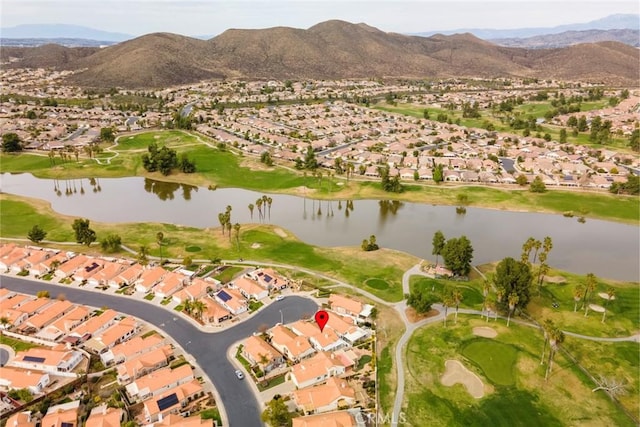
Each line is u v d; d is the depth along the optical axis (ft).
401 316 425.69
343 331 396.57
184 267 513.04
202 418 306.96
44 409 313.12
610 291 431.43
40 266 500.74
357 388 337.72
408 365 360.28
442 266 520.83
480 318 422.00
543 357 369.09
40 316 413.80
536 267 524.11
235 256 544.62
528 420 310.24
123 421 302.45
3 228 622.13
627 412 319.68
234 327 408.26
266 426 301.43
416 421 308.19
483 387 337.52
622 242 611.88
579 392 335.06
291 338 379.14
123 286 475.31
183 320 418.51
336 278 494.18
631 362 368.07
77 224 556.51
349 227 654.12
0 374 338.95
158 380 331.36
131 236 599.98
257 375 346.95
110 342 379.14
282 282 471.21
